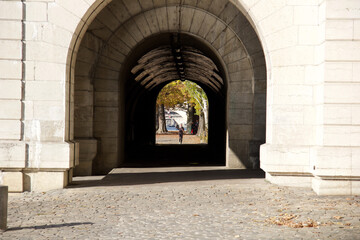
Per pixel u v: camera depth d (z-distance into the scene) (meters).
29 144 11.63
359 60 10.69
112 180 13.38
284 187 11.52
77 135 16.61
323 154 10.55
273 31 11.73
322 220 7.89
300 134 11.66
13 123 11.67
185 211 8.90
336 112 10.72
